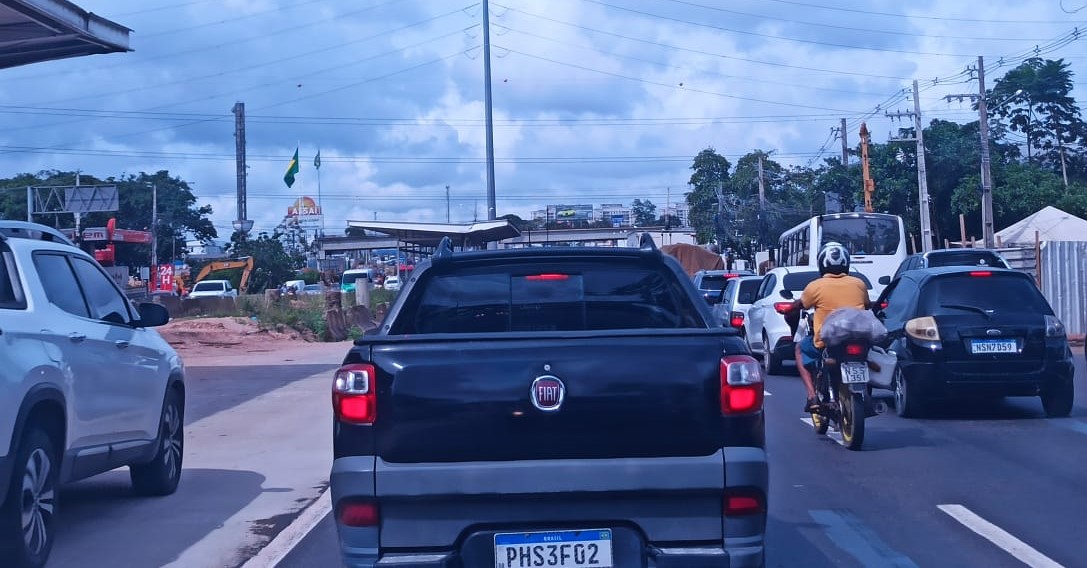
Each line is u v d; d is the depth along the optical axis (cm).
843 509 781
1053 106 5728
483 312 583
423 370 453
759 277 2120
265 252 6500
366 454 453
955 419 1209
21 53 1761
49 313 670
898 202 4872
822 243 3002
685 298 579
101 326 749
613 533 450
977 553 660
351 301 4303
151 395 821
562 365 451
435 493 444
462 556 450
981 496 818
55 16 1541
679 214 9312
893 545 682
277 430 1243
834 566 636
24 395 598
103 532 749
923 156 3903
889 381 1074
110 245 4016
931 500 806
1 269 652
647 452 452
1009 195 4684
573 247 618
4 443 575
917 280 1228
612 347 455
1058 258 2383
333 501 460
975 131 5119
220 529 759
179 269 6631
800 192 5541
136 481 855
